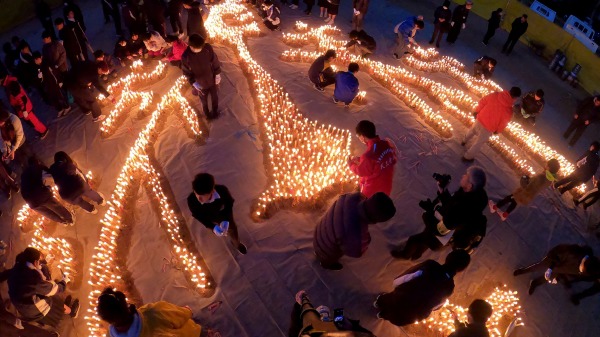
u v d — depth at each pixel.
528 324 7.59
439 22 15.06
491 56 16.12
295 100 11.29
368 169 7.08
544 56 16.47
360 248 5.98
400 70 13.36
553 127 13.48
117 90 11.77
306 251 7.77
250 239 7.90
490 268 8.27
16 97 9.46
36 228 8.49
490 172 10.23
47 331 6.75
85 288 7.55
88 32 14.91
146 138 9.95
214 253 7.70
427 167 10.03
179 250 7.67
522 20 14.91
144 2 12.86
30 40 14.66
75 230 8.41
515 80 15.21
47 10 13.84
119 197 8.73
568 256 7.14
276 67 12.49
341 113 11.08
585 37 15.07
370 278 7.55
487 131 9.34
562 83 15.48
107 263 7.69
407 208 8.97
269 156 9.45
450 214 6.22
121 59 12.62
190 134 9.98
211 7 15.25
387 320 6.90
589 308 8.05
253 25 14.36
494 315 7.45
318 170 9.14
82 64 9.88
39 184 7.52
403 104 11.86
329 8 15.30
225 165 9.26
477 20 18.25
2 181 9.19
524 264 8.47
